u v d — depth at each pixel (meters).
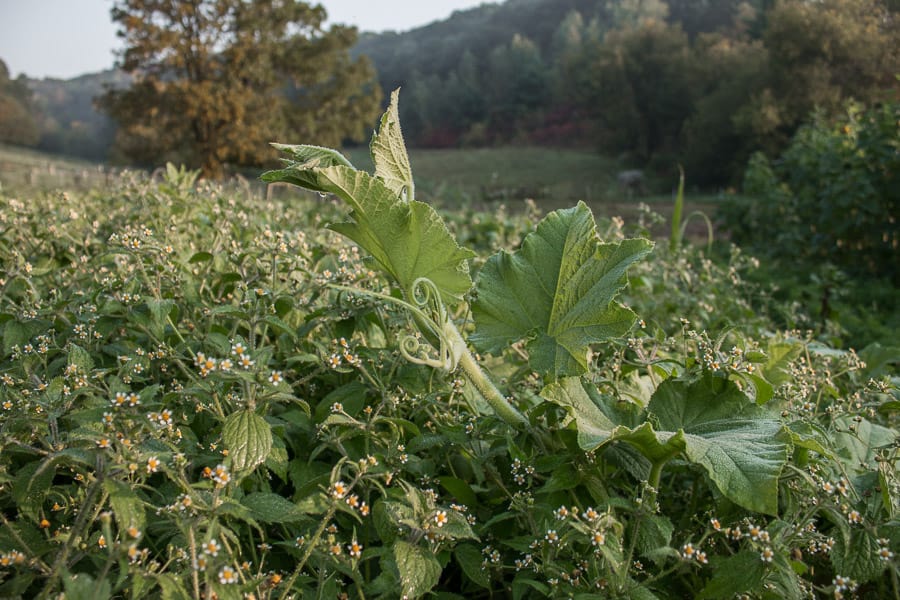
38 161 48.44
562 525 1.96
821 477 2.17
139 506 1.57
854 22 25.59
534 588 2.05
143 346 2.64
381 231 2.31
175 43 36.16
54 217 3.86
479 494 2.41
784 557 1.83
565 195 42.91
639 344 2.65
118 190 5.04
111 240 2.60
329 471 2.27
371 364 2.55
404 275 2.43
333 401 2.37
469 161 68.19
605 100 60.75
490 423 2.40
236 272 2.91
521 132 85.56
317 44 40.66
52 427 1.87
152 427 1.73
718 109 43.97
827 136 11.58
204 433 2.29
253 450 1.79
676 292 5.34
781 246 11.54
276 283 2.71
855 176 9.92
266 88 40.41
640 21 74.25
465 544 2.11
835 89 27.97
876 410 3.04
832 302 7.60
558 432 2.26
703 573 2.15
